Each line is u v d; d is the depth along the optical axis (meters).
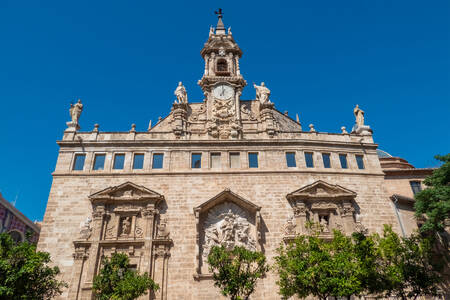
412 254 23.47
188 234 30.73
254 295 28.34
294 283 22.77
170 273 29.05
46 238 30.08
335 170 34.75
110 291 22.97
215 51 42.88
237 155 35.00
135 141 34.69
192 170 33.69
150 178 33.12
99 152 34.38
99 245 29.72
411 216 34.62
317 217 32.12
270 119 37.31
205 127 36.91
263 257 23.20
